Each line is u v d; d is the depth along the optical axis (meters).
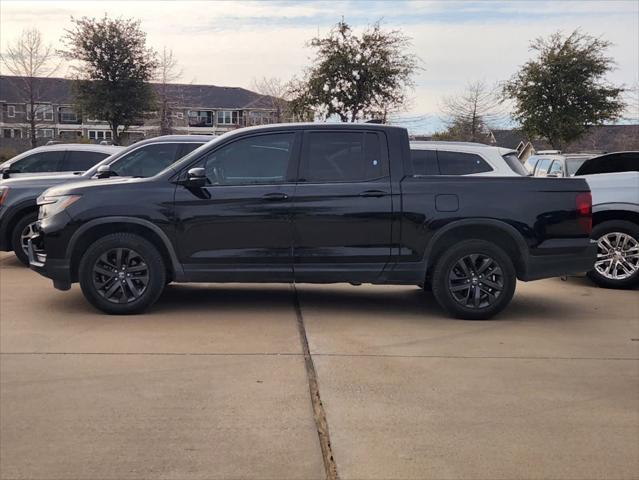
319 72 24.48
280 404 4.25
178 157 9.33
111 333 5.81
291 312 6.72
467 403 4.33
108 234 6.40
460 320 6.52
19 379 4.64
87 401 4.27
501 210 6.29
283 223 6.28
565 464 3.52
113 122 31.16
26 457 3.51
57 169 11.21
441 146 8.84
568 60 26.52
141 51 30.83
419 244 6.32
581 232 6.44
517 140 42.66
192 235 6.30
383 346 5.56
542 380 4.79
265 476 3.36
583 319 6.67
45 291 7.57
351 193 6.27
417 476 3.38
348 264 6.35
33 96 36.62
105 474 3.35
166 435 3.79
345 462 3.51
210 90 66.06
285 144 6.42
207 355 5.22
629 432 3.94
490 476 3.38
